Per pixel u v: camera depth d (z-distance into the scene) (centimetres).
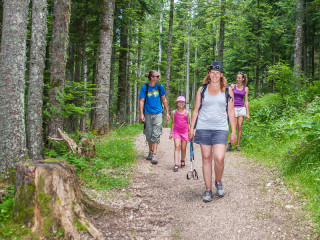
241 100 671
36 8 504
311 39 2000
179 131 559
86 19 1165
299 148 442
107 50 972
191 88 4169
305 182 359
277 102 825
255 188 392
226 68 2052
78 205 284
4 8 405
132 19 1380
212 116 362
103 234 279
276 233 276
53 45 580
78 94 711
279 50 2188
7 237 236
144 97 599
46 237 243
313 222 278
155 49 2608
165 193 421
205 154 370
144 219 329
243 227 295
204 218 323
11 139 396
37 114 513
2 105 395
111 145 686
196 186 441
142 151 732
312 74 2095
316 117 419
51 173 258
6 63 399
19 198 255
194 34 2788
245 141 702
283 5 1254
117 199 382
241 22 1838
